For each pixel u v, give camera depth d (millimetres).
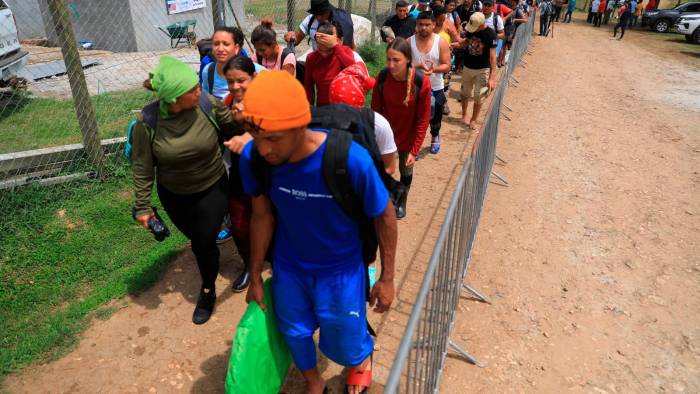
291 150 1646
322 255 2006
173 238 4301
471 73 7355
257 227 2090
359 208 1873
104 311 3424
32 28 14750
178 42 13602
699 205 5551
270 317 2268
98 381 2900
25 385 2865
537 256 4344
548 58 15055
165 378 2932
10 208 4320
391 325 3377
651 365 3148
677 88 12000
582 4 37594
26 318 3375
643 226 5000
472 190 3291
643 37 22328
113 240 4223
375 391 2820
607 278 4078
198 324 3348
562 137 7758
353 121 1932
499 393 2869
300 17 15906
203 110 2875
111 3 12742
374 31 11711
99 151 4922
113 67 10977
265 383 2277
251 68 2805
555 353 3205
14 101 7930
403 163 4496
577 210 5289
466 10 10797
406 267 4051
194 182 2924
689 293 3914
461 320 3451
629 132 8203
